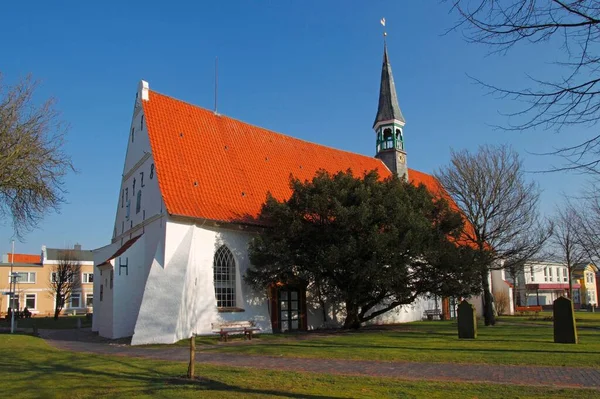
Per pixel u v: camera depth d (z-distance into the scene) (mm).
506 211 31844
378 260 24688
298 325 30031
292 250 26234
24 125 25906
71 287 63469
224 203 28078
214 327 22500
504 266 31906
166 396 10539
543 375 12336
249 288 27547
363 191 26016
